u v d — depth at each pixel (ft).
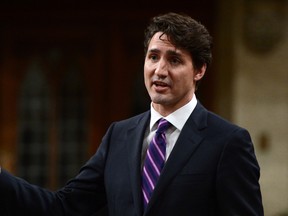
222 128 20.61
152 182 20.22
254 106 47.32
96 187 22.58
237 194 19.71
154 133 21.20
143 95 50.24
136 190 20.22
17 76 49.98
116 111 50.11
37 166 49.93
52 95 50.11
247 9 47.03
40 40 50.06
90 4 49.78
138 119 22.17
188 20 20.43
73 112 50.26
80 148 50.24
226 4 47.91
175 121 20.77
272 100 47.39
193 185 19.75
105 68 50.08
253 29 47.06
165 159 20.48
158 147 20.61
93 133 50.11
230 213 19.61
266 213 47.37
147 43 20.72
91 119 50.16
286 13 47.06
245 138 20.42
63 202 22.47
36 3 49.75
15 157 49.78
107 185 21.31
